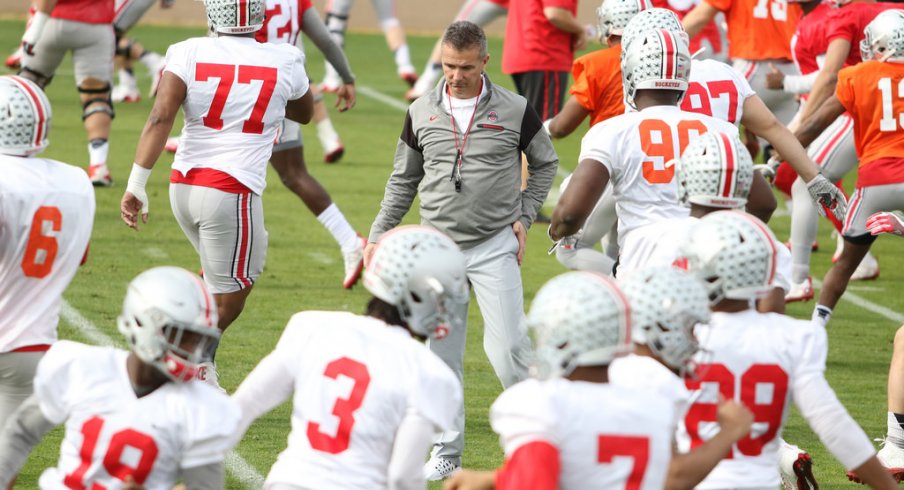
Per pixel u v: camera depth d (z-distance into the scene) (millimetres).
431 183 20922
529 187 21516
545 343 11758
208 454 12883
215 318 13055
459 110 20797
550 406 11438
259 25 22516
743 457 13953
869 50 26094
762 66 37562
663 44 18688
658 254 18438
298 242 35531
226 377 24312
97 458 12750
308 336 13703
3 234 16047
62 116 50094
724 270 13758
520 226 21000
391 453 13305
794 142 21297
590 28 42094
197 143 22406
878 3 31266
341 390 13242
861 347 28453
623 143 18734
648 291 12641
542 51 40281
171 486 13000
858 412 24031
